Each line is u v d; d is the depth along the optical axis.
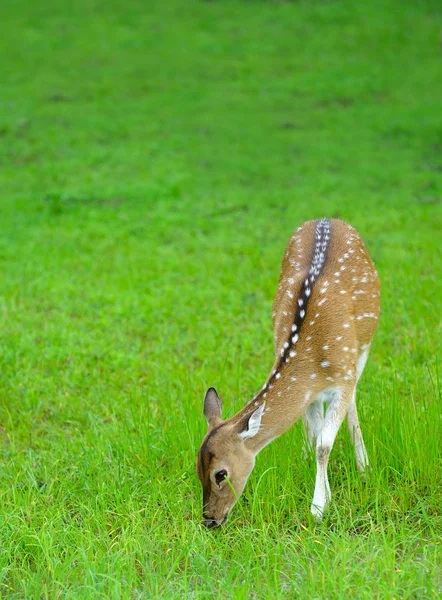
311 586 6.46
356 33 34.56
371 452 8.40
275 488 7.92
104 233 18.16
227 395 10.00
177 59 32.84
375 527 7.48
